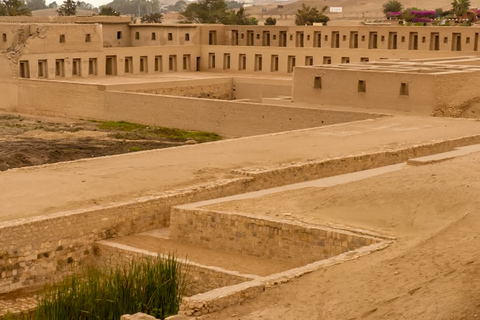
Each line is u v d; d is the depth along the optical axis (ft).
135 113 172.65
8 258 66.13
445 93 139.03
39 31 202.90
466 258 50.67
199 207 70.64
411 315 45.39
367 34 232.53
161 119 168.04
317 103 151.33
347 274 51.44
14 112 197.77
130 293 54.44
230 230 67.26
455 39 218.59
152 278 55.16
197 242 69.87
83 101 182.80
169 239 72.02
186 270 61.93
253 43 258.16
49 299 55.16
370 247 56.34
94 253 71.26
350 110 145.79
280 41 253.85
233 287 49.49
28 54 200.54
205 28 254.68
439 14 463.83
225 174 85.71
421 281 48.91
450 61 172.65
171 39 252.62
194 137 156.25
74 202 74.23
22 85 196.24
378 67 153.79
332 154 96.48
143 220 75.00
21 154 131.44
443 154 88.94
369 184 70.03
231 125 157.38
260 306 48.37
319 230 61.31
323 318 46.34
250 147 101.71
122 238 72.69
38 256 67.87
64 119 183.32
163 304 54.44
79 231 70.44
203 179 83.56
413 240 57.06
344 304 47.62
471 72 144.56
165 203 76.38
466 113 143.43
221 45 245.86
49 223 68.33
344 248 59.93
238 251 66.80
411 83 138.41
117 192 78.02
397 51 201.87
